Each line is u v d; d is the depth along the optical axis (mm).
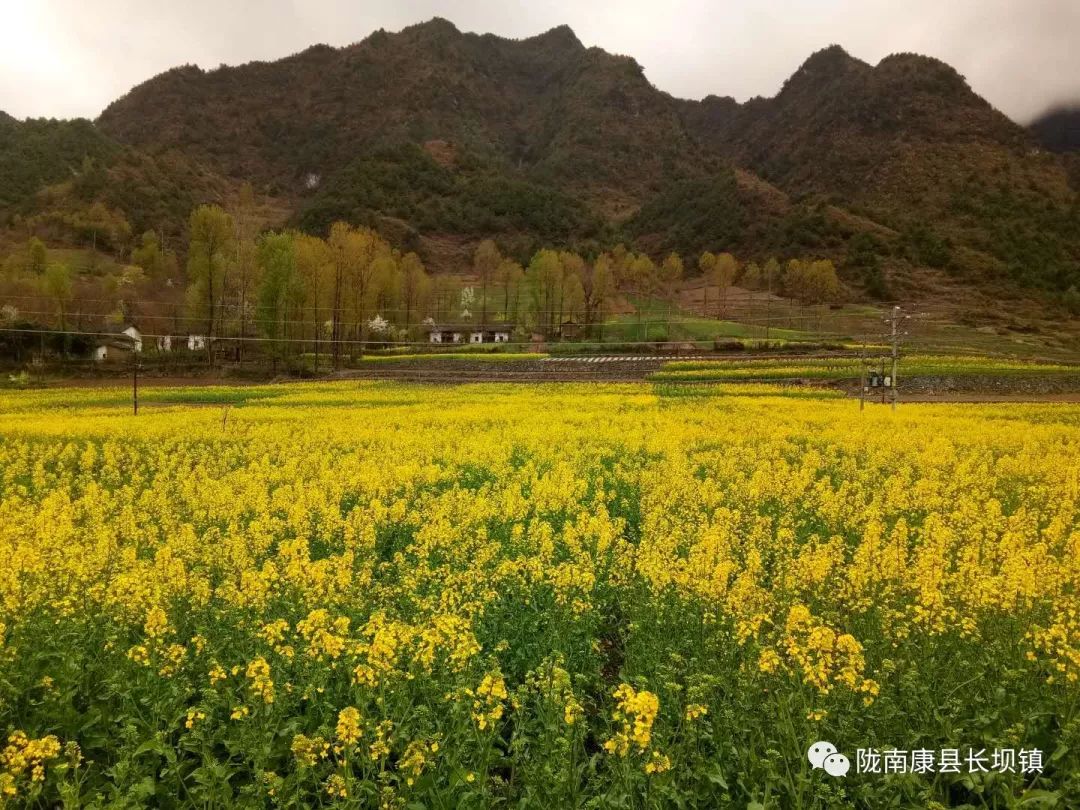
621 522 15641
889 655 9203
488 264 160125
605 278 130625
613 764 6848
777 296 185000
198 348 100188
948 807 6863
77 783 6609
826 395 58438
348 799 6605
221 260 98750
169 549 11969
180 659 8570
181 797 7570
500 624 10734
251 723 7645
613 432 34156
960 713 7918
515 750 7500
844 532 16781
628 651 10211
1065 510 18172
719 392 59750
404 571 12766
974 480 21688
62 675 8727
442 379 77562
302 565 11289
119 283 127812
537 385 66750
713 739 7496
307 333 96438
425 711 7715
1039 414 43344
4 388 70438
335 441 32031
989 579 10047
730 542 14359
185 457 28781
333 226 102875
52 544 13953
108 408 50875
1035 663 8609
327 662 8922
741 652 9070
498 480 22453
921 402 56594
